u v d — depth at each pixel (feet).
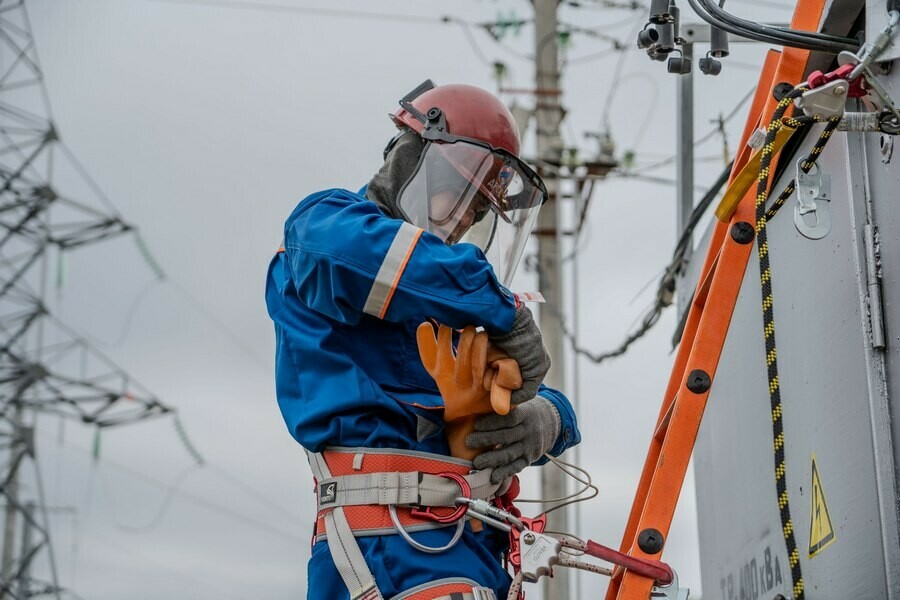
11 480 74.69
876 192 10.76
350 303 10.78
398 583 10.75
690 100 19.01
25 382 77.51
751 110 13.24
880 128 10.27
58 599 74.18
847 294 11.00
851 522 10.87
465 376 10.85
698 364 11.43
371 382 11.17
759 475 13.58
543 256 56.44
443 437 11.44
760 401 13.57
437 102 12.40
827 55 12.05
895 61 10.51
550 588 50.55
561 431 12.52
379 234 10.74
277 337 11.83
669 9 12.66
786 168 12.76
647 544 10.98
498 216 12.76
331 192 11.51
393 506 10.88
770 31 11.36
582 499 12.75
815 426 11.81
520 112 56.44
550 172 56.80
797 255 12.37
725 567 15.14
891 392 10.36
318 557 11.17
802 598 10.14
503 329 10.76
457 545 11.09
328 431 11.04
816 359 11.79
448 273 10.63
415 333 11.62
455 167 12.12
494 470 11.37
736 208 11.85
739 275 11.65
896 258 10.41
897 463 10.22
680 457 11.20
